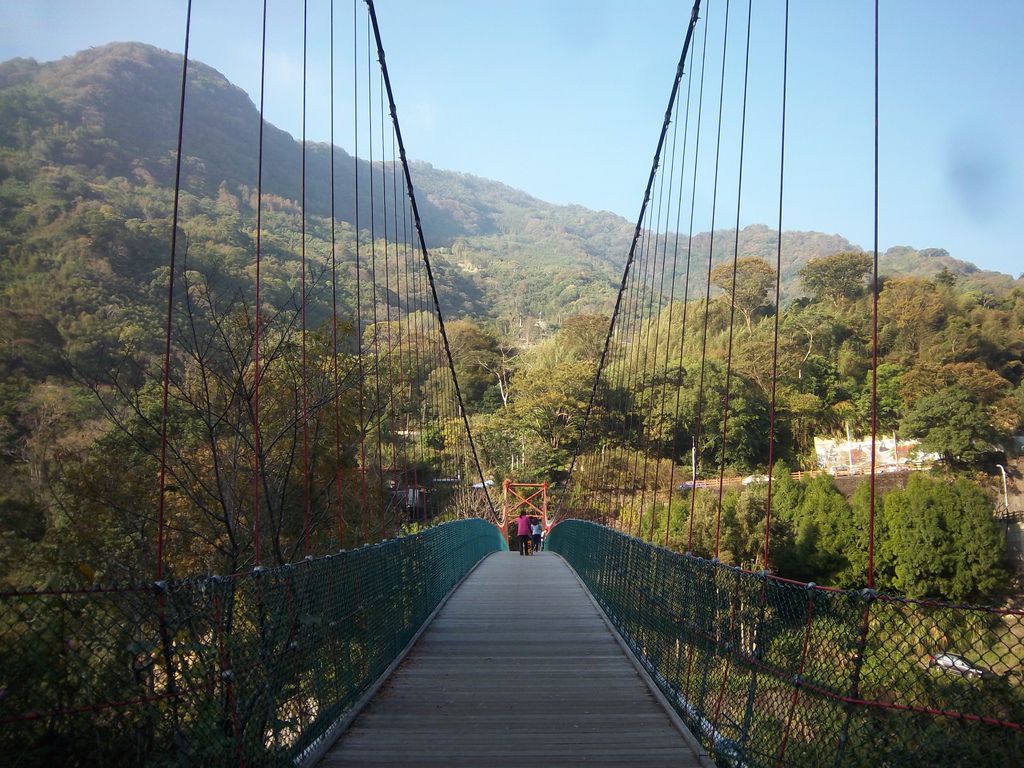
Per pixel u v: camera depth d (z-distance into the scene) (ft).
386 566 20.17
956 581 54.49
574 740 14.10
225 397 23.56
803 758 9.84
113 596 9.26
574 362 143.43
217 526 23.81
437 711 15.99
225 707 10.00
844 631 9.33
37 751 8.43
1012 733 7.95
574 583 38.91
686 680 15.16
